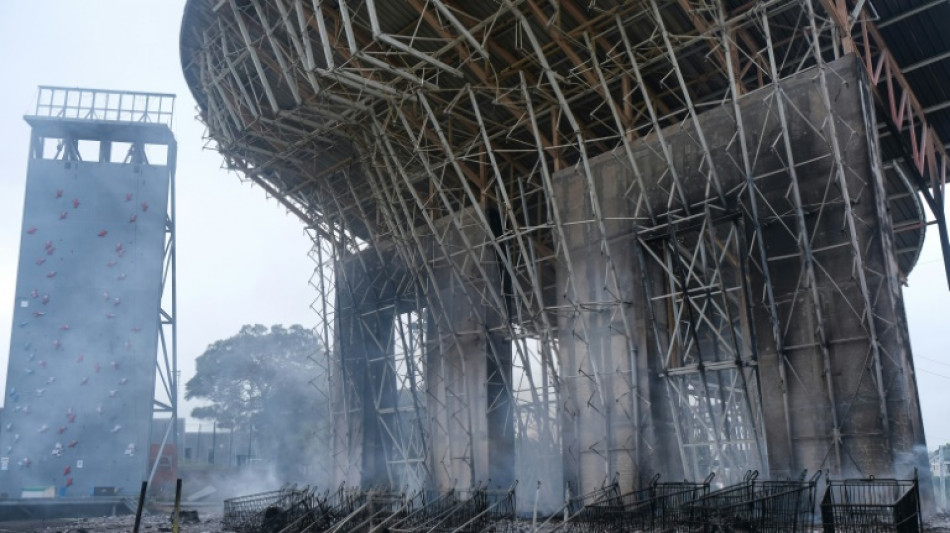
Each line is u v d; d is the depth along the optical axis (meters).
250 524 26.12
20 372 46.00
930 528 17.30
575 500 22.88
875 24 28.27
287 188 37.62
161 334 50.62
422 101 27.55
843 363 19.92
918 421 20.05
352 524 23.12
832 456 19.53
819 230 21.03
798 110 21.86
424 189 36.00
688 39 26.23
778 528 16.30
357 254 36.53
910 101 31.16
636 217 24.72
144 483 17.08
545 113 29.16
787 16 25.77
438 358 32.41
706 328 33.31
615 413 24.58
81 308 47.50
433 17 25.11
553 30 25.02
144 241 49.31
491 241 28.78
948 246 33.56
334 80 28.16
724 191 23.31
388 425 35.97
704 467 28.52
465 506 22.59
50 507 41.44
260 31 29.53
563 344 26.64
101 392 46.44
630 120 26.38
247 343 86.06
